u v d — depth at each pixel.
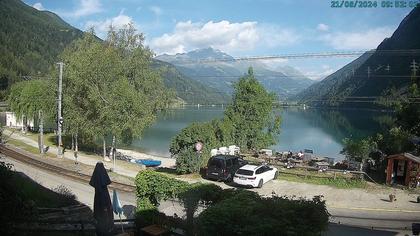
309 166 37.97
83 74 42.34
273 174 32.38
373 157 37.62
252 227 10.55
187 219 14.54
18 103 67.69
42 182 28.36
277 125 50.97
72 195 23.58
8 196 13.19
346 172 34.19
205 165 35.12
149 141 77.00
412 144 38.25
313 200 11.77
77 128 45.97
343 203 26.33
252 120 48.62
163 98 50.19
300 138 90.06
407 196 28.56
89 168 36.44
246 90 49.06
